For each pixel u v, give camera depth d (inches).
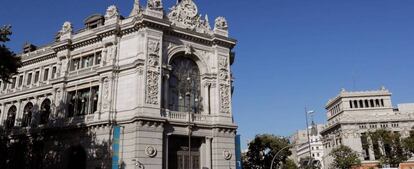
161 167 1610.5
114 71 1792.6
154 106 1672.0
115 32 1851.6
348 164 3235.7
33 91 2153.1
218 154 1792.6
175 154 1738.4
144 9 1865.2
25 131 2066.9
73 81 1935.3
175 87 1857.8
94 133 1727.4
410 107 4530.0
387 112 4207.7
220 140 1822.1
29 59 2237.9
